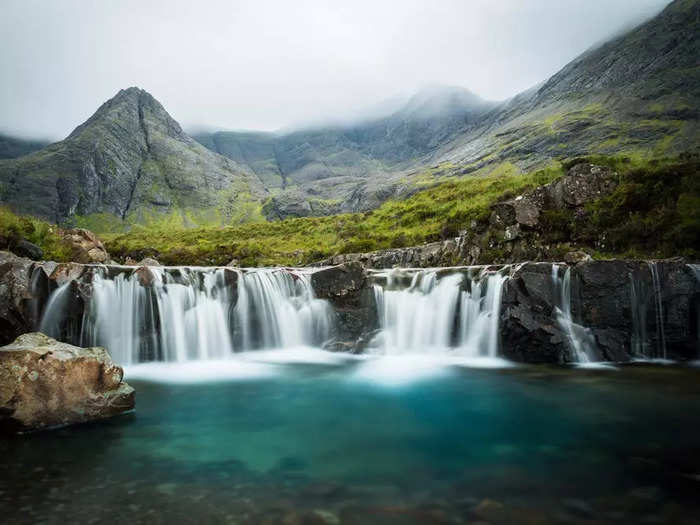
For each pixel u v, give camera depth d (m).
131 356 23.69
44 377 12.51
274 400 16.75
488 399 16.86
